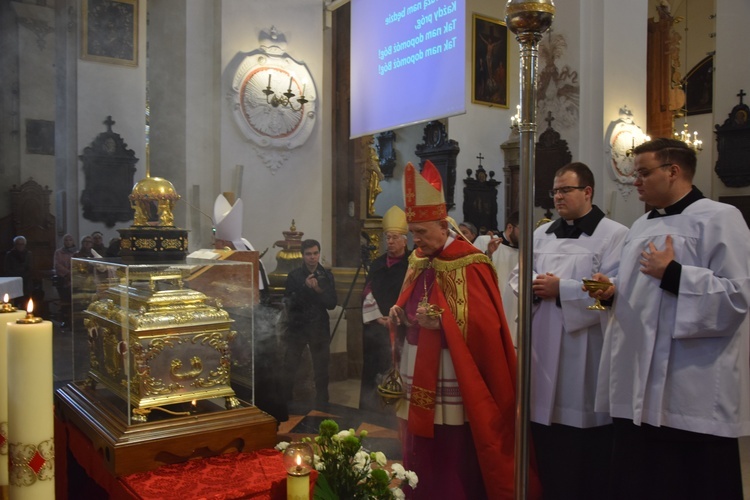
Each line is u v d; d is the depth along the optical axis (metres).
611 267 2.60
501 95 9.70
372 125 4.88
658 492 2.27
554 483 2.66
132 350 1.83
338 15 6.02
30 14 7.48
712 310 2.10
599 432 2.64
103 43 5.94
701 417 2.15
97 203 6.11
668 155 2.33
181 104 4.42
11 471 1.17
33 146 7.70
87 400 2.07
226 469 1.74
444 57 4.24
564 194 2.74
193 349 1.92
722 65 10.05
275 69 4.49
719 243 2.18
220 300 2.02
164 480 1.65
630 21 6.41
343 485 1.56
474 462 2.35
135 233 2.09
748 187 9.88
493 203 9.45
